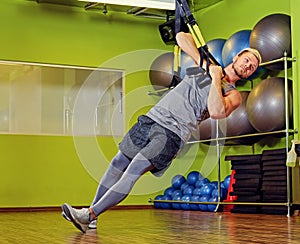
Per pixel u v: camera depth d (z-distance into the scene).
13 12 6.82
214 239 3.07
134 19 7.45
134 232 3.55
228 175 6.22
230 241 2.95
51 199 6.82
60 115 7.01
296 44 5.22
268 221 4.42
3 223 4.52
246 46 5.64
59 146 6.92
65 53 7.06
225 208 5.96
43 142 6.85
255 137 5.75
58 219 5.00
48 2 6.94
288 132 5.09
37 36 6.93
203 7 7.17
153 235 3.33
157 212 6.03
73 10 7.13
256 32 5.37
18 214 5.95
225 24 6.82
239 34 5.75
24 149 6.75
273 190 5.29
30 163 6.77
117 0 6.17
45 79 6.98
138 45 7.45
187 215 5.39
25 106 6.84
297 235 3.27
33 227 4.06
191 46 3.76
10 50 6.79
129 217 5.16
